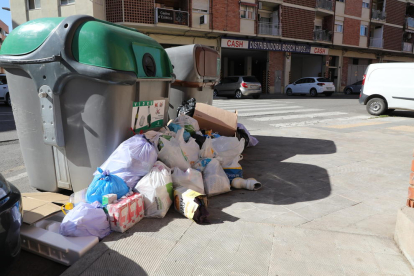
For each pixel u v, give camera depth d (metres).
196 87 6.04
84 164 3.36
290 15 27.44
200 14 22.72
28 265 2.45
